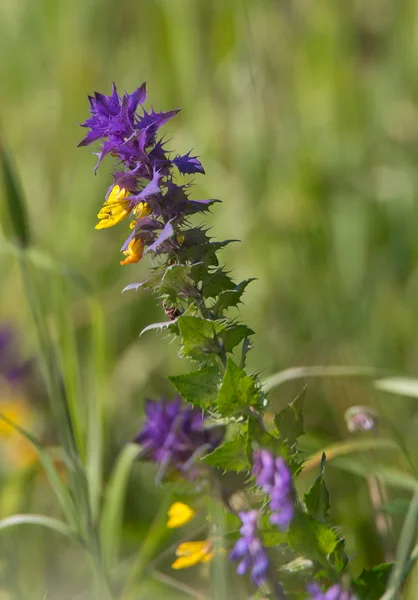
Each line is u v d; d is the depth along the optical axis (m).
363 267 6.37
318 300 6.23
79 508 3.91
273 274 6.36
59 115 7.20
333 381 5.73
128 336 6.43
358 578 3.01
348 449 4.24
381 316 6.11
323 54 6.94
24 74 7.50
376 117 6.84
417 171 6.51
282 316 6.26
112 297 6.47
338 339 6.06
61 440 4.05
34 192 7.11
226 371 2.72
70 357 4.52
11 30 7.59
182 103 7.05
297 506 2.83
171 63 7.09
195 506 3.46
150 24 7.17
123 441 5.77
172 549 3.94
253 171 6.62
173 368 6.06
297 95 6.80
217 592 3.34
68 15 7.46
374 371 4.40
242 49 6.77
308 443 4.82
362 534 4.54
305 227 6.45
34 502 5.13
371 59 7.07
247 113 6.70
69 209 7.04
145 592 4.14
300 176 6.58
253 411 2.78
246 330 2.81
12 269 6.44
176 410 3.58
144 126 2.79
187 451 3.46
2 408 5.49
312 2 7.00
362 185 6.56
